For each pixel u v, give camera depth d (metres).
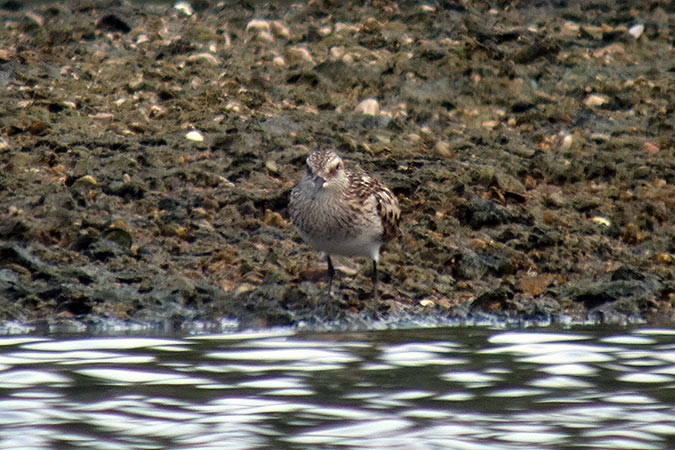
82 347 12.22
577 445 9.50
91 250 14.63
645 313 14.07
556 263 15.20
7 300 13.59
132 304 13.68
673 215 16.62
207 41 22.67
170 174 16.59
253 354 12.00
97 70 20.58
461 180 17.00
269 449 9.36
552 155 18.31
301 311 13.84
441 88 20.72
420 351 12.19
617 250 15.62
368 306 13.97
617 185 17.45
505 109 20.34
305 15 25.00
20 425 9.82
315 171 13.37
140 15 23.97
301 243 15.39
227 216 15.82
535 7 25.98
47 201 15.62
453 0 25.50
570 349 12.27
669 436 9.72
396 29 23.89
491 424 9.94
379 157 17.69
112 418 10.01
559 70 21.97
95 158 16.94
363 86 20.70
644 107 20.41
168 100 19.34
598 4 26.08
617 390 10.85
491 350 12.23
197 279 14.34
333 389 10.82
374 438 9.62
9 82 19.58
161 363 11.62
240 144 17.72
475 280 14.80
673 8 25.70
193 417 10.05
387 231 13.88
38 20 23.41
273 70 21.31
